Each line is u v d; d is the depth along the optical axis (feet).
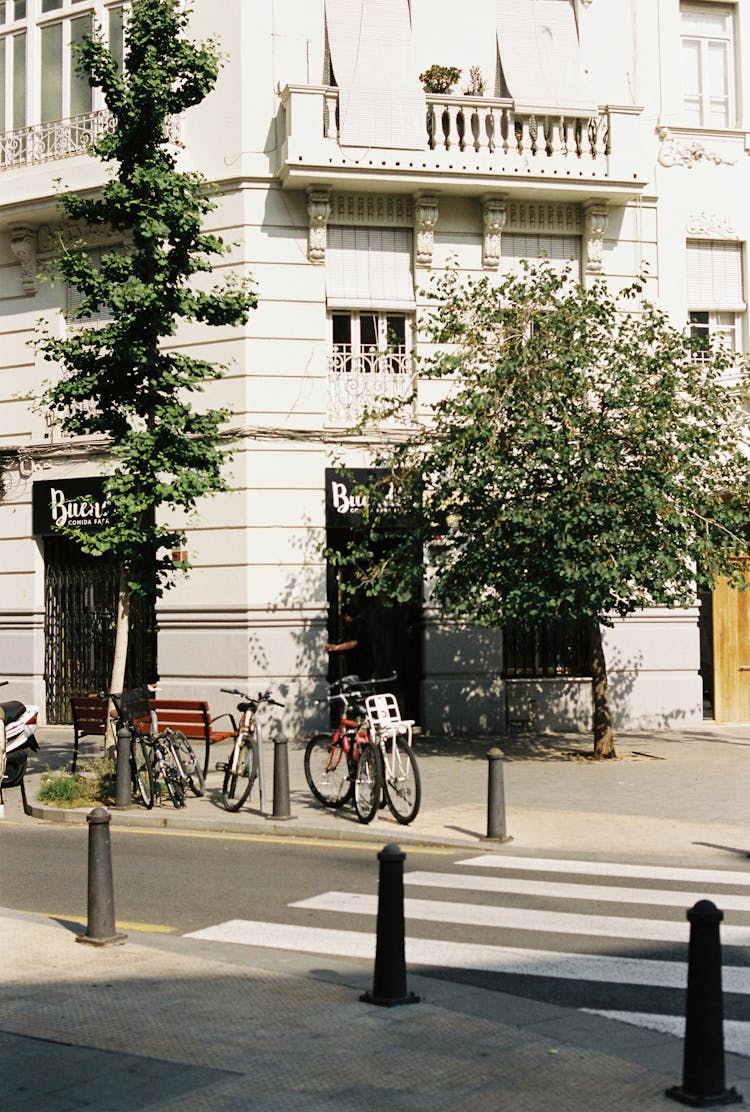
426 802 42.01
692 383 51.26
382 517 54.29
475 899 28.40
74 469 65.05
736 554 52.42
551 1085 16.33
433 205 61.57
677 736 60.49
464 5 63.77
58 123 64.90
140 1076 16.55
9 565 66.95
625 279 64.59
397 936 20.04
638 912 26.99
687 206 65.77
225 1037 18.16
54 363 65.67
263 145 60.80
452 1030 18.58
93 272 44.80
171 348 61.11
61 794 43.47
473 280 62.59
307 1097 15.80
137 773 42.29
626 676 63.93
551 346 49.34
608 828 37.50
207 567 60.54
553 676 63.62
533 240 63.93
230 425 60.34
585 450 47.96
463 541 51.60
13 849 36.11
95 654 65.72
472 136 61.26
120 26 64.08
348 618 62.39
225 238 60.85
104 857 24.22
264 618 59.77
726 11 67.56
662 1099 15.87
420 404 61.26
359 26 62.13
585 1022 19.29
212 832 38.55
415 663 62.59
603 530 47.80
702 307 66.18
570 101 62.28
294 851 35.04
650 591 49.57
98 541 43.96
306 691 60.08
